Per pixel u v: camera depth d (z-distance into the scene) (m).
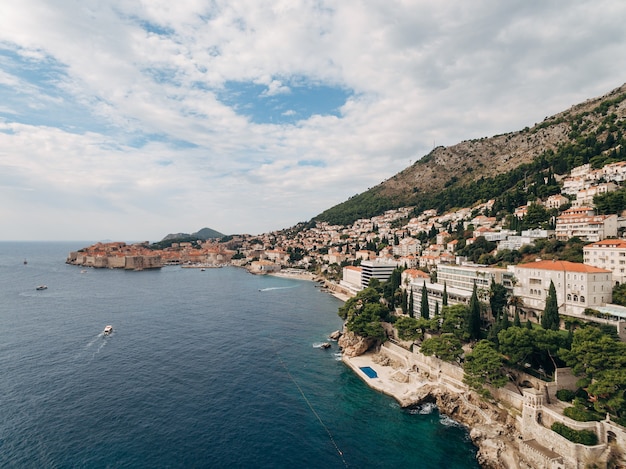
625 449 55.97
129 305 192.75
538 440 64.12
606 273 93.62
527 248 139.75
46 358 108.19
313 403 85.50
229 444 67.88
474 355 80.25
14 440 66.31
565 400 67.69
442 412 82.19
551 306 88.81
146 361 107.69
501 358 77.12
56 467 59.38
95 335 133.00
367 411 82.25
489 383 79.00
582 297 92.81
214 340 130.50
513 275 113.62
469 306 98.31
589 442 57.59
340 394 90.62
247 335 138.50
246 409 81.38
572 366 70.62
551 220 155.62
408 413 81.62
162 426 72.94
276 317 171.75
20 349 115.75
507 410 73.19
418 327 104.62
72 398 83.31
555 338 76.38
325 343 128.25
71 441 66.69
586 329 71.00
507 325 88.56
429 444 70.06
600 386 59.53
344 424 76.56
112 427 71.81
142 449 65.19
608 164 177.50
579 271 93.81
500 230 177.38
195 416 77.38
